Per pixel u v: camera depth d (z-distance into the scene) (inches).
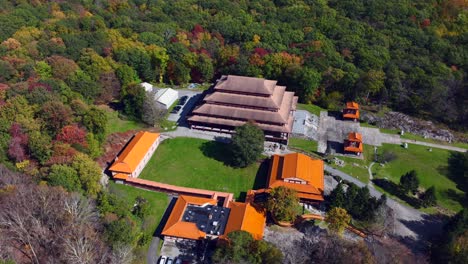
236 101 4785.9
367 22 7234.3
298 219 3683.6
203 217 3538.4
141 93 5039.4
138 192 4074.8
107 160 4424.2
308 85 5561.0
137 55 5905.5
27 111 4165.8
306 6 7721.5
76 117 4384.8
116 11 7859.3
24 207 3080.7
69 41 5915.4
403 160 4665.4
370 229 3673.7
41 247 2960.1
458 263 3169.3
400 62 6141.7
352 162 4608.8
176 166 4488.2
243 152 4279.0
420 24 7052.2
